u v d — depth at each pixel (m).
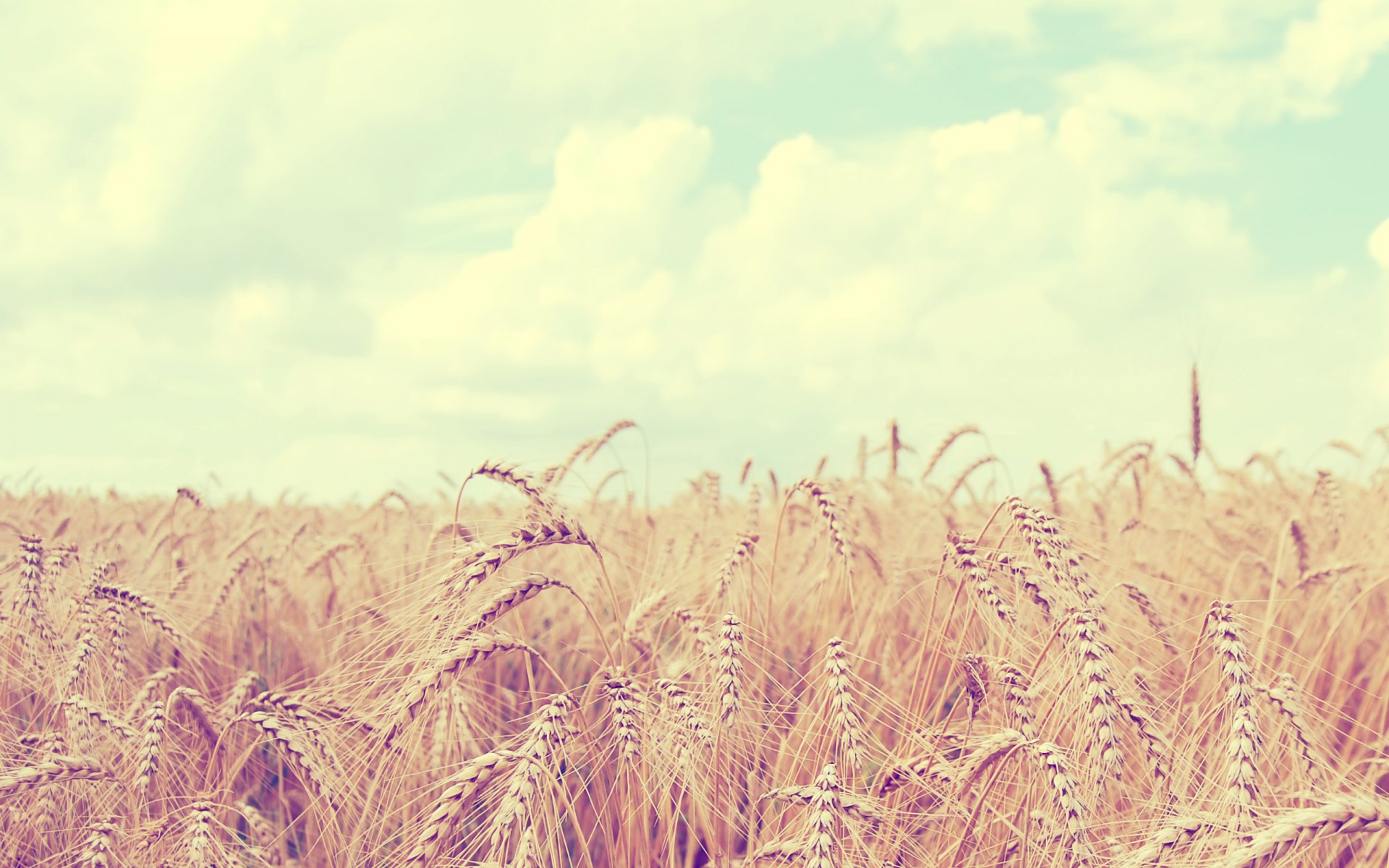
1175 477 9.87
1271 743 3.50
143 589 5.52
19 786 3.14
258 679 4.50
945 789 3.14
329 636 5.69
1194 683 3.87
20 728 4.38
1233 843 2.65
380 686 3.64
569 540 3.46
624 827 3.55
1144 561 5.86
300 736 3.46
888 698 3.71
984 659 3.61
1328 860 3.02
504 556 3.29
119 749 3.75
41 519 8.97
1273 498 9.02
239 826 4.30
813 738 3.91
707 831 3.47
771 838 3.52
